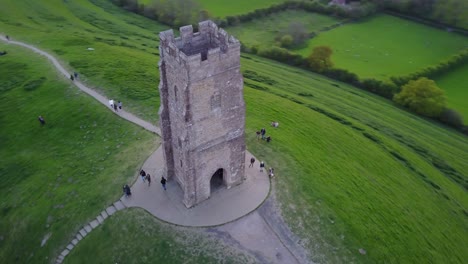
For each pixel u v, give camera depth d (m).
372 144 86.62
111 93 88.75
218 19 137.75
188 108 49.50
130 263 54.75
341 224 59.91
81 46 112.00
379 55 127.56
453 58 123.38
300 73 118.88
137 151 71.38
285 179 65.56
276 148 73.12
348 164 76.00
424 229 66.62
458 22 140.12
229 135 55.69
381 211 65.94
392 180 76.44
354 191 68.19
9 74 97.25
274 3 152.25
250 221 58.12
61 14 140.75
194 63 46.25
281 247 55.66
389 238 61.03
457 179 86.06
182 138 51.78
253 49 128.12
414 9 147.38
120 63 102.62
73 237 59.97
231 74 50.34
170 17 142.12
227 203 60.12
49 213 63.97
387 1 151.25
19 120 85.50
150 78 96.25
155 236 56.38
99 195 63.72
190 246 54.97
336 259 55.25
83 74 95.94
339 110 100.25
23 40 113.75
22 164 75.81
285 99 96.88
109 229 58.84
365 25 145.38
